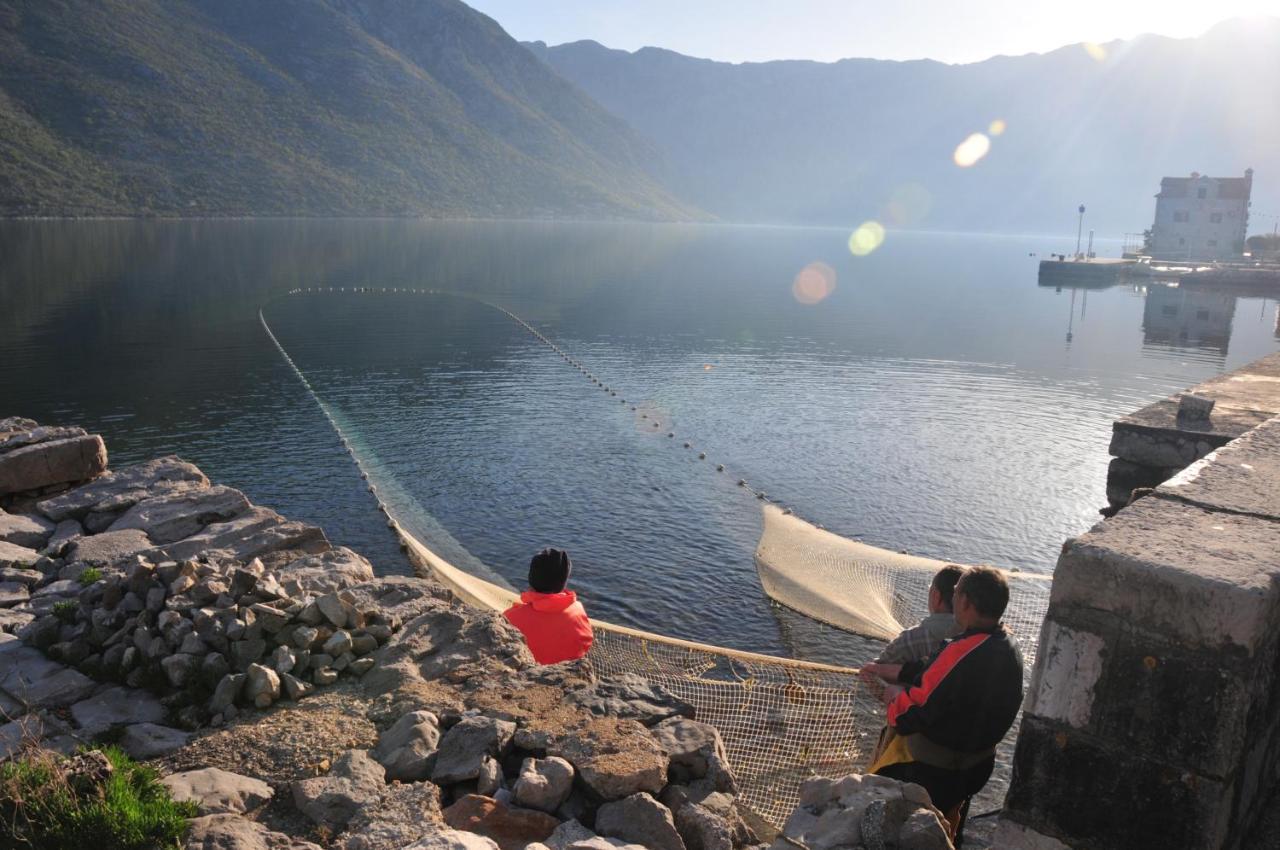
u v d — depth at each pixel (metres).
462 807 4.76
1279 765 3.67
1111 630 3.19
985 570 4.08
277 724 5.80
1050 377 41.88
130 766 5.00
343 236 143.88
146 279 75.00
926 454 27.20
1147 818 3.18
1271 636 3.11
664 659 9.95
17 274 74.19
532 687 6.23
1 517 10.75
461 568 17.22
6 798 4.55
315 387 35.97
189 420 29.70
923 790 3.61
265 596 6.93
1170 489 4.05
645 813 4.65
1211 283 103.44
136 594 7.07
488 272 95.62
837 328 59.34
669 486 23.33
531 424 30.34
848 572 15.39
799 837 3.51
